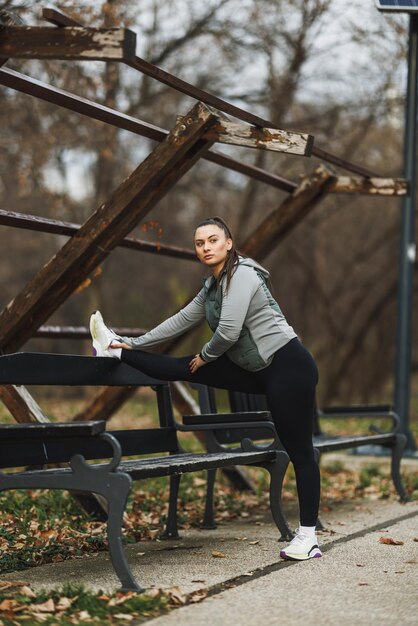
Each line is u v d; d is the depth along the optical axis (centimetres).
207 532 630
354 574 475
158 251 758
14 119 1578
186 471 485
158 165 612
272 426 608
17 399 642
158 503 730
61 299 657
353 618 383
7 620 373
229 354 512
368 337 2670
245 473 841
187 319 532
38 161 1572
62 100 547
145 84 1661
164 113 1817
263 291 502
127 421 1755
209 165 2105
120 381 550
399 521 673
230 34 1627
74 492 645
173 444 590
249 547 564
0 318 646
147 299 2981
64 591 416
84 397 2702
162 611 395
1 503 681
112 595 416
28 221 590
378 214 2427
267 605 405
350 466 987
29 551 529
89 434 411
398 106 1836
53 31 443
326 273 2522
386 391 2841
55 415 1664
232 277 493
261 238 838
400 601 415
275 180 787
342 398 2561
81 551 545
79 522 637
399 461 798
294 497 825
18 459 441
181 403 841
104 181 1838
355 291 2617
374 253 2492
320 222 2231
